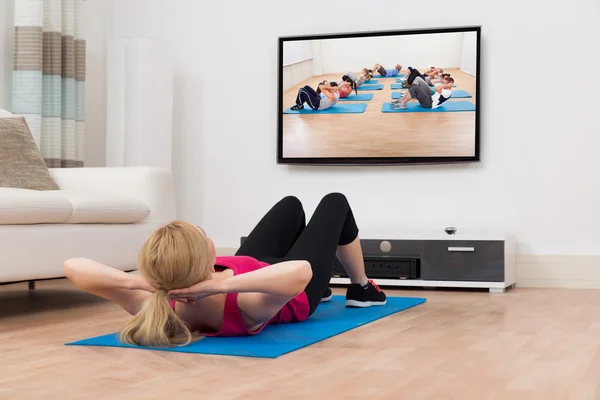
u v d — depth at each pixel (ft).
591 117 15.79
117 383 6.23
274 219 10.16
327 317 10.22
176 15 18.63
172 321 7.75
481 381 6.35
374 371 6.74
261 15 17.99
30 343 8.34
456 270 15.02
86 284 7.81
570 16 15.92
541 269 15.96
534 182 16.10
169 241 7.35
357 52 16.85
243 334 8.34
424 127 16.46
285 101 17.31
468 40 16.19
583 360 7.34
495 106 16.33
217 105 18.29
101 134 19.04
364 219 17.12
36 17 15.99
